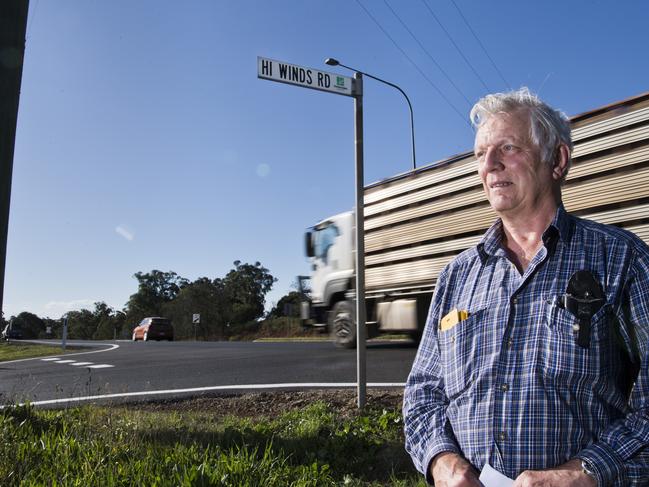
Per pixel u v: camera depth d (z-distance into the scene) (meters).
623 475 1.55
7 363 17.25
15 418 5.29
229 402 7.40
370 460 4.34
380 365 10.20
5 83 4.65
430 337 2.06
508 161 1.88
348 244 12.46
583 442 1.62
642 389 1.62
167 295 99.44
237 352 15.77
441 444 1.82
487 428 1.71
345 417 5.75
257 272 80.75
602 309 1.63
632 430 1.59
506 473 1.66
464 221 9.04
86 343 35.53
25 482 3.28
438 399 1.98
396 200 10.70
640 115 6.20
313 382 8.81
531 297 1.73
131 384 9.80
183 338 63.09
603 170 6.58
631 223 6.36
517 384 1.68
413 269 10.31
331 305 13.28
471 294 1.90
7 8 4.64
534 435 1.64
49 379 11.02
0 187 4.67
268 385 8.78
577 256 1.71
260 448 4.62
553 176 1.91
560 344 1.64
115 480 3.35
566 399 1.63
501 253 1.87
